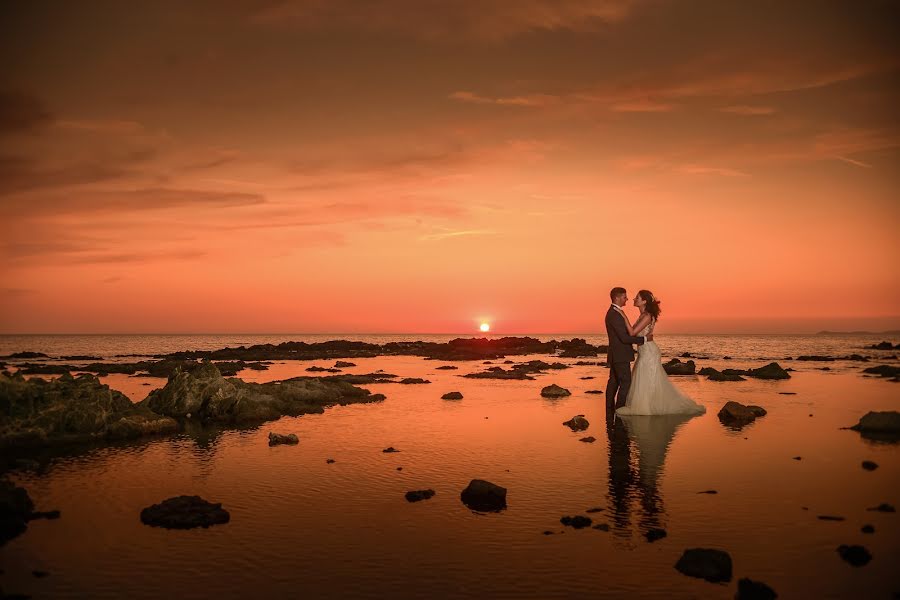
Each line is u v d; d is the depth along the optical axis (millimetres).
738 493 8055
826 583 5344
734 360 38719
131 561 5922
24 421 11734
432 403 17094
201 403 14773
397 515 7270
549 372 28500
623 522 6973
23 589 5301
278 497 8016
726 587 5297
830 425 13164
